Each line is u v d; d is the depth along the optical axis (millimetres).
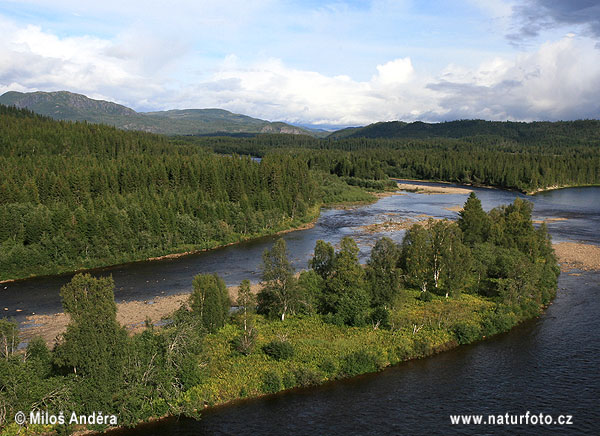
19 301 82562
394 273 75062
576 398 50406
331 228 153500
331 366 55406
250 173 168875
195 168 167125
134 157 196250
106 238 112062
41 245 103938
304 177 195125
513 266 82125
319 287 75625
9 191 120188
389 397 50875
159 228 120938
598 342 64500
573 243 126625
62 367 48719
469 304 76812
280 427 45438
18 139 195625
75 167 157125
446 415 47375
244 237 137750
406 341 62969
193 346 52812
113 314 48000
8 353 46062
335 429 45062
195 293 65688
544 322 72250
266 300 74125
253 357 57750
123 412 45281
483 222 108812
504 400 50188
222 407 48875
